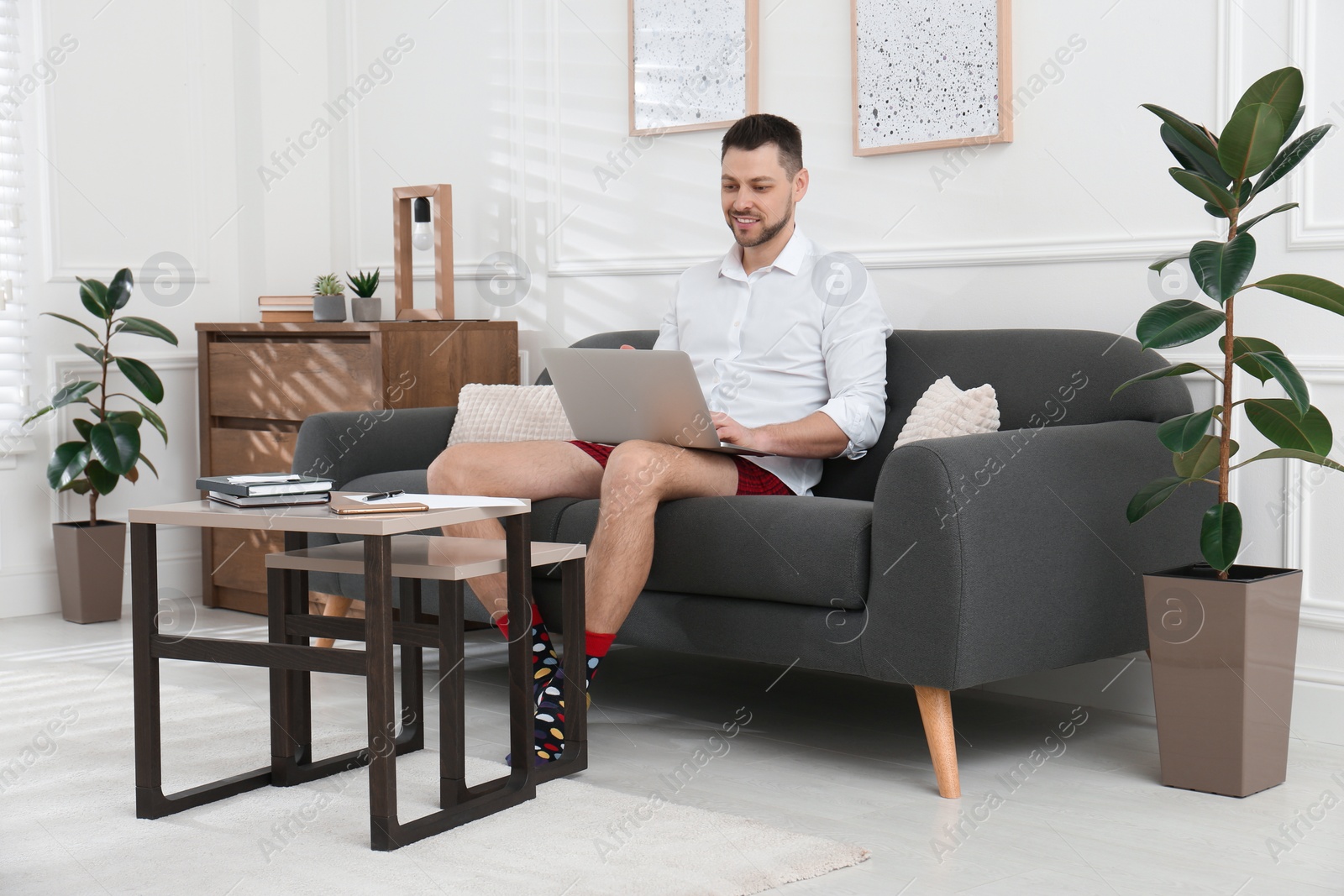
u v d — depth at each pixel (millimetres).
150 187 4141
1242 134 2043
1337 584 2494
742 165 2701
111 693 2889
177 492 4227
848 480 2732
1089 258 2771
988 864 1818
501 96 3936
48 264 3926
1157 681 2209
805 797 2143
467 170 4055
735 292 2814
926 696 2156
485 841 1892
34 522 3932
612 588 2365
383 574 1847
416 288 4215
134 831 1946
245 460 3922
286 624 2221
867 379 2648
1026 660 2186
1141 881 1756
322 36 4422
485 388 3305
